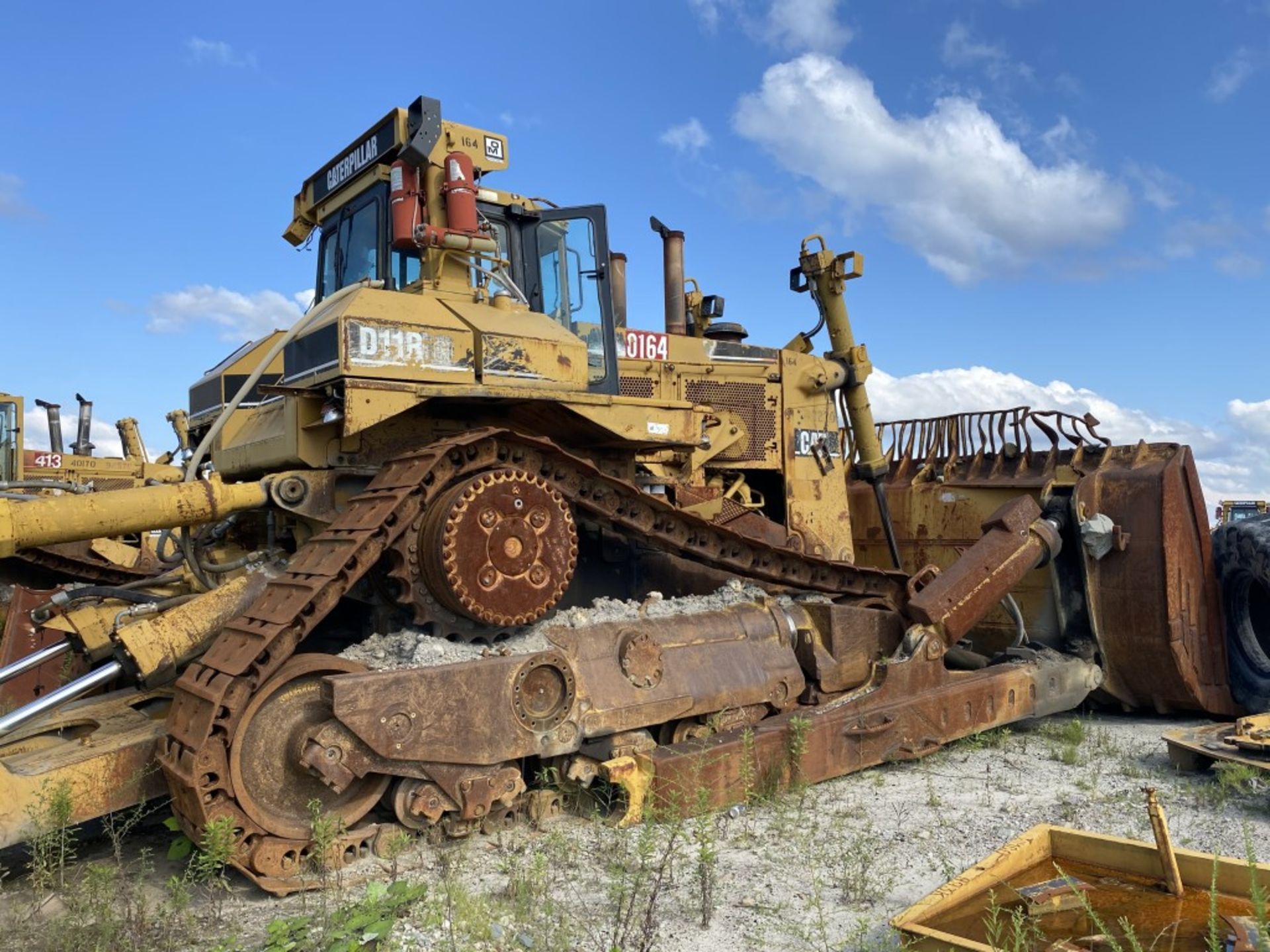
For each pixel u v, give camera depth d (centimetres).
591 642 543
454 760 474
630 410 593
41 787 428
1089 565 771
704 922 393
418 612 500
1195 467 768
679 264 1064
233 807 424
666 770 514
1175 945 328
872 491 1028
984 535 729
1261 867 365
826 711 595
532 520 519
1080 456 828
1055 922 353
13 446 1738
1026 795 574
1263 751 590
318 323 534
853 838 496
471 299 580
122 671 498
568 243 708
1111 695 796
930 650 649
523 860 461
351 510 510
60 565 884
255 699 438
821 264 1008
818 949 371
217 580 576
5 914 407
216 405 746
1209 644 760
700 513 752
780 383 984
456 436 519
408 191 595
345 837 454
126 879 450
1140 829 509
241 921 402
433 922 383
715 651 592
